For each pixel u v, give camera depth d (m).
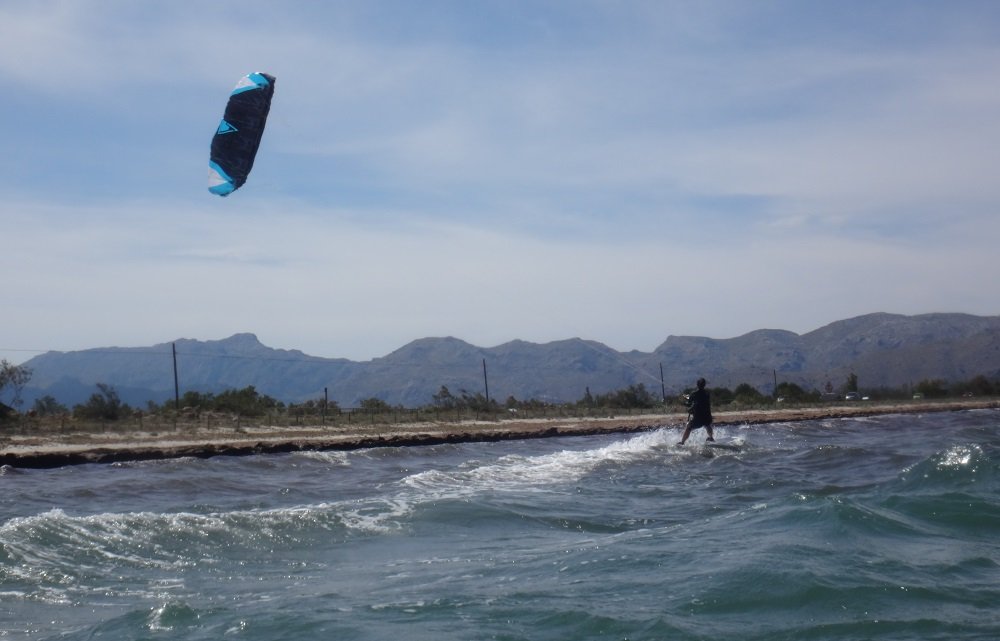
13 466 26.70
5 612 10.89
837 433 42.50
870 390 88.38
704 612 11.00
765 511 17.48
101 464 27.75
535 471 25.25
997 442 35.66
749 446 32.62
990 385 90.50
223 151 14.02
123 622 10.51
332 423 44.91
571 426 46.34
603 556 14.02
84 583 12.12
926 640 10.05
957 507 17.44
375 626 10.43
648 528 17.03
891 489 21.03
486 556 14.26
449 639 9.96
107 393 46.12
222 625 10.44
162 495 20.44
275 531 15.30
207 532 14.88
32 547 13.30
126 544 13.92
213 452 30.83
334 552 14.41
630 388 69.00
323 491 21.34
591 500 20.28
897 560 13.32
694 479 24.27
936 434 40.62
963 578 12.48
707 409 33.59
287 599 11.57
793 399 74.44
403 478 23.97
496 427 45.41
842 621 10.59
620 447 32.38
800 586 11.80
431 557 14.16
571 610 10.98
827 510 16.36
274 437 36.22
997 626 10.49
